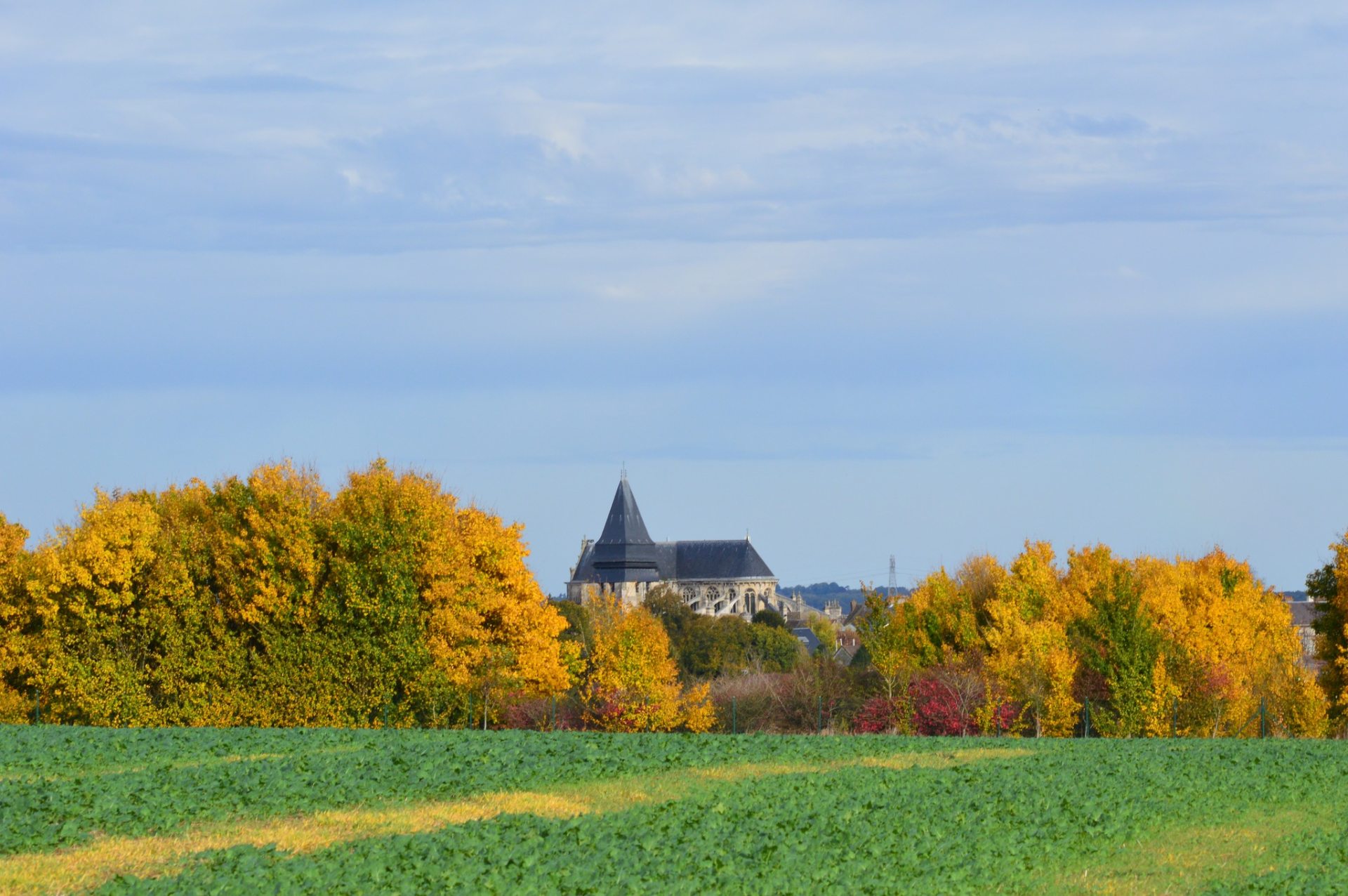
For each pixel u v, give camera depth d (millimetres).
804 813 28594
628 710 70250
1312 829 29797
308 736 45312
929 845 25406
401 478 67875
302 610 64250
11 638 67000
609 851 23594
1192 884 23750
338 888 20938
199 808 28734
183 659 64125
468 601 67938
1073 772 37188
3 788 29578
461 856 23125
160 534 66250
